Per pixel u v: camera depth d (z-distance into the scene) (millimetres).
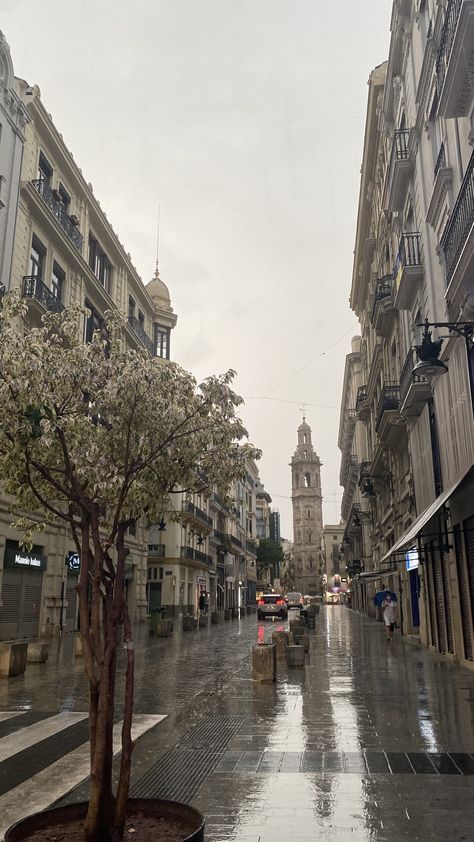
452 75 11008
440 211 14820
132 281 33500
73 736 7645
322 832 4375
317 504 132125
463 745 6742
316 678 12414
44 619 22141
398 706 9117
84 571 4531
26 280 20750
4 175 19766
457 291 10750
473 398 12125
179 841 3748
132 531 33094
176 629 30062
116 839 3850
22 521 6137
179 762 6258
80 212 26641
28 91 21859
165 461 5414
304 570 128750
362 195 32344
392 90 21797
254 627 32375
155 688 11320
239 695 10453
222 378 5582
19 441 4828
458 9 10336
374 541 41094
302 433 137750
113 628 4367
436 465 16359
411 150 18594
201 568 49156
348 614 51969
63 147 24328
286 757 6383
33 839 3904
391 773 5762
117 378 5012
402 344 23000
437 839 4227
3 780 5867
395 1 19312
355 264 38156
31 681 12125
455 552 13969
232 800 5082
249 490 84688
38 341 5320
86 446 5270
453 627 14672
